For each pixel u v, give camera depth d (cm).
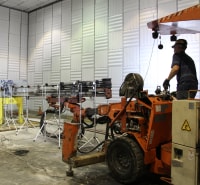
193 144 254
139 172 311
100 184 322
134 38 739
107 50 814
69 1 952
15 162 407
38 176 346
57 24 1007
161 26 346
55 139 572
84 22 892
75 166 336
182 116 265
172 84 626
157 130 319
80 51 908
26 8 1112
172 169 275
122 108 355
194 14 285
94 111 479
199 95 593
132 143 318
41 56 1088
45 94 586
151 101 318
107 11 813
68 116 844
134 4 740
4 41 1091
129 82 341
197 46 603
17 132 640
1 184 317
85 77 890
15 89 783
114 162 337
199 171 253
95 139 517
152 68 694
